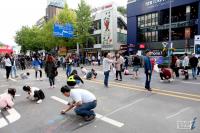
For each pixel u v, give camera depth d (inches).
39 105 301.6
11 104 289.7
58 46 1759.4
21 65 1021.2
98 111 263.3
